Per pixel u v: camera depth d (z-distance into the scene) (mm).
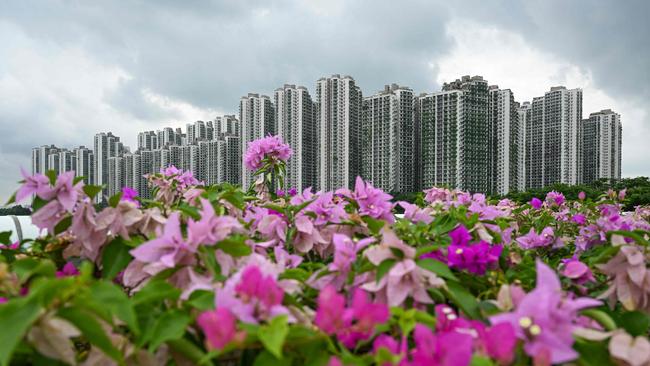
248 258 1488
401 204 2307
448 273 1252
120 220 1612
